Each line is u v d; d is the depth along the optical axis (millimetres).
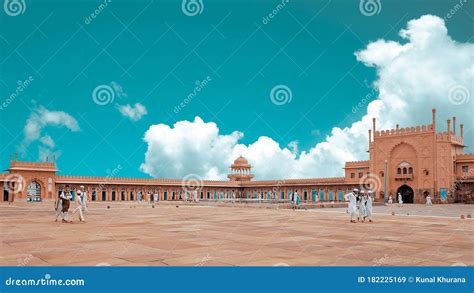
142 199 51781
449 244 7883
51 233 9578
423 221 14406
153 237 8797
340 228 11305
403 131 41750
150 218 15375
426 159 39875
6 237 8719
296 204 29156
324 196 49125
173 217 16047
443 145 39562
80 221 13469
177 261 5930
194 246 7418
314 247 7395
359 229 11023
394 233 9945
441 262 6020
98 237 8742
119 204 35062
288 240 8383
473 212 22125
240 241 8180
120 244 7645
